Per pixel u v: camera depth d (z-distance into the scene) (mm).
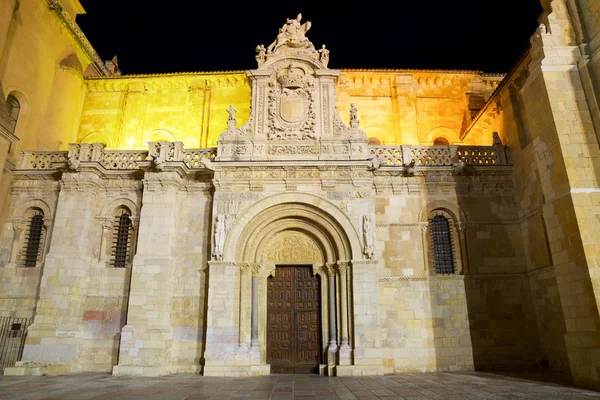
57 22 27891
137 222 22656
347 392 14461
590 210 16234
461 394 13617
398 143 29219
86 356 20750
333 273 21406
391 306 21250
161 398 13344
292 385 16266
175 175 22203
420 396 13375
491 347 20781
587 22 18266
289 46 24578
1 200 22734
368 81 30672
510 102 23062
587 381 15109
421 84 30750
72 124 29094
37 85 26172
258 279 21562
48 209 23188
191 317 21000
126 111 29984
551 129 17672
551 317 19719
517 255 22047
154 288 20531
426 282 21609
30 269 22203
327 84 23734
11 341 21094
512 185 22984
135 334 19734
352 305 20297
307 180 21859
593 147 17047
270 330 21422
